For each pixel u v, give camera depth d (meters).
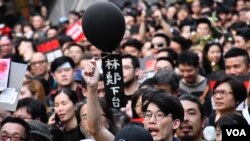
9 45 17.38
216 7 21.95
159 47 15.04
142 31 18.42
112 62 7.93
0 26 21.22
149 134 6.52
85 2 28.84
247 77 11.09
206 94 11.34
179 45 15.00
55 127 9.89
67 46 15.98
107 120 9.46
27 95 11.70
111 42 7.85
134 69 11.88
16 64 8.98
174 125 7.54
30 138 8.29
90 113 7.84
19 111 9.88
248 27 14.44
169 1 27.27
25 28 23.02
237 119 8.09
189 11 21.89
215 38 16.73
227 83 9.44
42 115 9.98
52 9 29.92
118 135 6.51
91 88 7.80
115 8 7.82
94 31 7.80
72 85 12.64
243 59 11.46
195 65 11.98
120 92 7.94
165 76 10.57
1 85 8.91
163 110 7.45
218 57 13.88
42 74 14.32
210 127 8.50
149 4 26.67
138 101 9.66
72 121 10.36
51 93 12.18
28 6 29.86
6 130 7.91
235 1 23.56
